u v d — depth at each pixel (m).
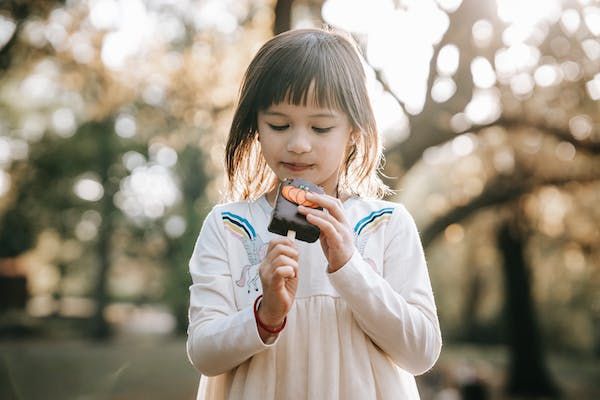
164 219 29.75
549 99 10.20
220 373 1.87
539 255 20.03
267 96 1.88
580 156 12.17
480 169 13.80
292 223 1.74
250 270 1.98
